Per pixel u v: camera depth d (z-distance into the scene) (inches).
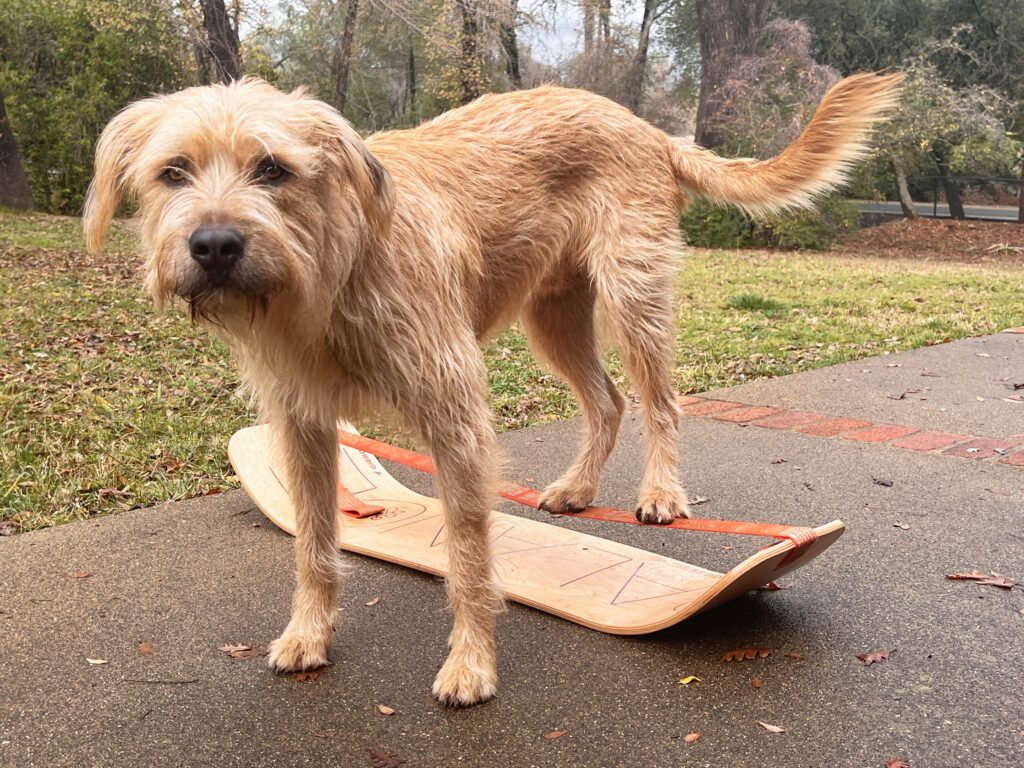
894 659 37.6
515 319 54.8
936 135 296.4
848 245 280.5
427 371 36.4
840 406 80.4
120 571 47.4
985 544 49.1
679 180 56.1
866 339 115.1
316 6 344.2
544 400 85.0
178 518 54.9
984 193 455.8
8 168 293.6
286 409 37.7
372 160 33.6
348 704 35.3
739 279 184.2
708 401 84.2
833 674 36.6
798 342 114.0
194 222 29.9
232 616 42.5
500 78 352.8
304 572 38.8
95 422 73.2
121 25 296.4
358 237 34.5
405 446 72.1
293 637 38.3
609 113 52.5
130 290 144.3
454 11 314.0
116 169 35.6
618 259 51.4
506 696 35.7
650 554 47.9
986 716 33.3
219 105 31.8
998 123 295.3
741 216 275.1
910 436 70.4
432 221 39.1
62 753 32.1
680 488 54.5
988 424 73.2
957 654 37.8
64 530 52.9
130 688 36.4
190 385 85.4
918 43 363.6
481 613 36.4
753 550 49.9
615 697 35.4
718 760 31.1
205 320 32.8
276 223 30.7
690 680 36.4
